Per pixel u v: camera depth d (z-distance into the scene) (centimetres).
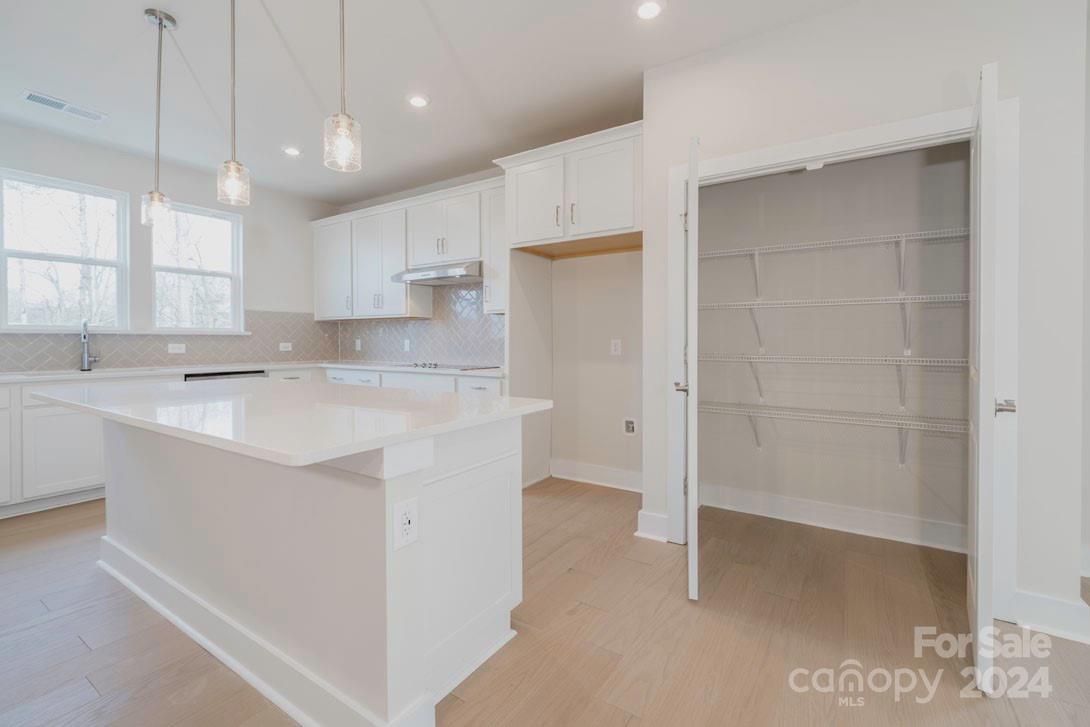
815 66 225
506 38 241
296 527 144
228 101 300
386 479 121
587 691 152
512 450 176
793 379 289
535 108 313
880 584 216
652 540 268
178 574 192
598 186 298
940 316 250
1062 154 179
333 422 132
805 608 198
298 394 196
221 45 245
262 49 248
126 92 289
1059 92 180
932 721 139
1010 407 152
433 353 466
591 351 373
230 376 417
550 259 386
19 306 340
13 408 303
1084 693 150
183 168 414
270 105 307
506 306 345
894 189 259
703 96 252
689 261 198
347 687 134
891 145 209
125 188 382
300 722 141
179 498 188
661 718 141
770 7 219
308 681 142
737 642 176
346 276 481
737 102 243
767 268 294
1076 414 178
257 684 155
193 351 424
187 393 199
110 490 229
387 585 124
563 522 294
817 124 225
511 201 337
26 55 251
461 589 155
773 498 297
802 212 283
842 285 274
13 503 304
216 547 173
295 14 221
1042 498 183
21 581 221
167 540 196
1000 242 183
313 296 513
